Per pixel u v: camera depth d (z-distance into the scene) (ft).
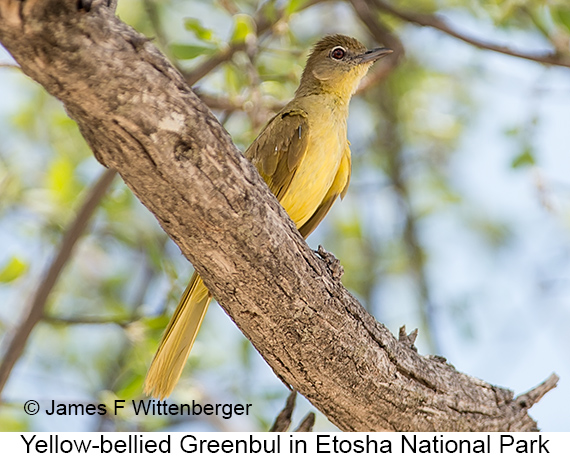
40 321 37.19
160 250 44.88
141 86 16.65
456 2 48.24
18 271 38.93
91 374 47.26
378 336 24.48
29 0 14.62
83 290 49.70
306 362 23.59
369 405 25.00
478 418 26.61
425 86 54.39
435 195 55.01
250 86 37.35
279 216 20.89
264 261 20.92
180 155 17.92
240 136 39.14
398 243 53.36
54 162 45.14
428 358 27.09
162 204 19.02
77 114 16.98
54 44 15.40
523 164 44.27
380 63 44.21
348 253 53.52
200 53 36.68
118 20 16.57
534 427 27.84
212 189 18.80
